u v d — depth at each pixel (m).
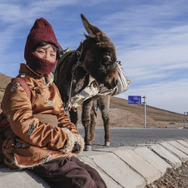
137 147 6.25
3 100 2.67
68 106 5.68
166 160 6.43
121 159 5.09
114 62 5.65
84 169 2.69
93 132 7.53
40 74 2.81
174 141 8.59
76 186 2.53
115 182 4.24
